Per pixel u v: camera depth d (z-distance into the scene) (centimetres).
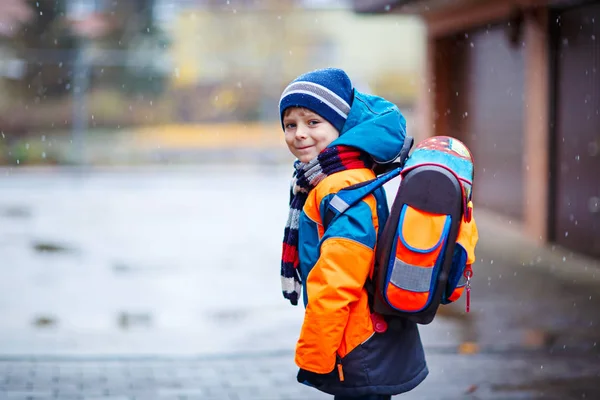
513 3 1407
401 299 348
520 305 952
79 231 1574
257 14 4322
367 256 351
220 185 2497
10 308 957
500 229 1536
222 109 4081
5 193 2222
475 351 762
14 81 3712
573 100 1272
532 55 1388
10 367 701
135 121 3928
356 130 367
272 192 2327
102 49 4097
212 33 4316
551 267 1180
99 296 1028
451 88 1936
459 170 350
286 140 389
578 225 1271
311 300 350
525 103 1434
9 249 1363
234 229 1627
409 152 388
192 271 1198
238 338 826
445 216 343
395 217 347
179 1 4456
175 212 1884
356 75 4328
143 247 1404
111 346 789
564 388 652
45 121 3494
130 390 640
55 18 3944
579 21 1245
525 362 726
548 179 1343
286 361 732
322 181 364
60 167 2928
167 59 4084
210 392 638
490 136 1697
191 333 846
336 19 4394
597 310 925
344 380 368
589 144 1224
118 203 2041
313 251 371
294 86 379
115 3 4238
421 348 391
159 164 3094
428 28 1973
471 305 955
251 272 1196
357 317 364
